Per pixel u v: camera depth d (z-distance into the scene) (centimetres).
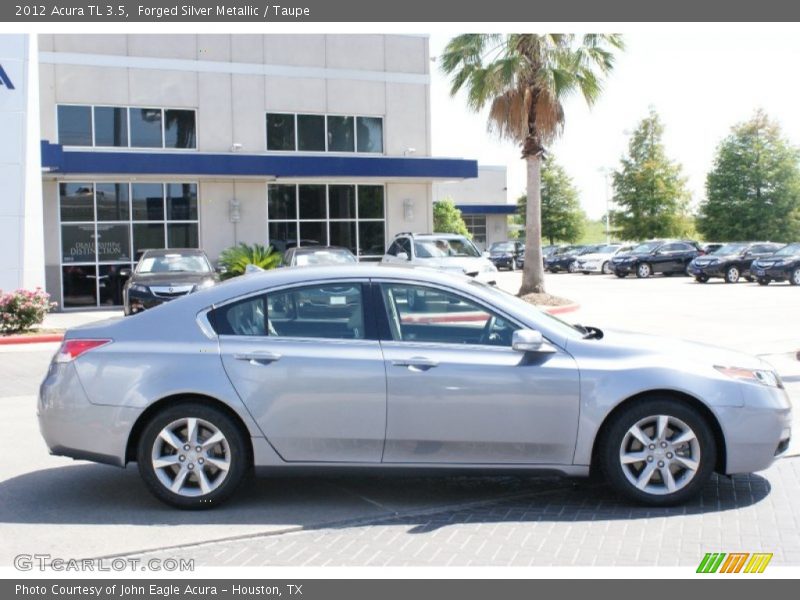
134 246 2423
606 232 6425
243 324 592
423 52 2722
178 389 575
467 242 2125
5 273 1872
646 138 5969
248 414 575
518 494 631
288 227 2609
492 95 2311
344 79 2634
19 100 1875
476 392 572
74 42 2333
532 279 2352
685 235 6009
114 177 2344
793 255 3183
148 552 515
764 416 579
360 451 579
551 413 572
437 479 673
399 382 572
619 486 581
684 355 593
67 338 602
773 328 1709
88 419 580
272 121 2572
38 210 1945
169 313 598
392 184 2708
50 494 636
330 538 538
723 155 5822
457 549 515
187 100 2462
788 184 5678
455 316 591
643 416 577
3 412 958
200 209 2484
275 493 637
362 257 2689
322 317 593
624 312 2106
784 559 493
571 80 2244
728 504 596
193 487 588
